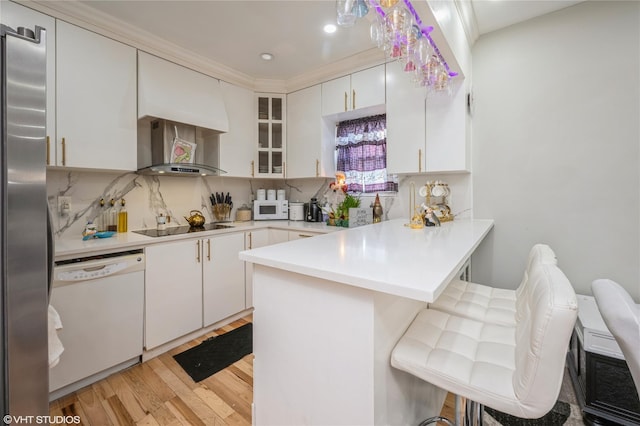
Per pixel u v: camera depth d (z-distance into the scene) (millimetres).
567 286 797
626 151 1806
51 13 1765
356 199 2859
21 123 705
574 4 1937
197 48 2387
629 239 1807
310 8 1886
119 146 2068
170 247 2115
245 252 1177
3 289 685
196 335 2332
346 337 925
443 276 820
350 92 2672
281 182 3609
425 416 1312
